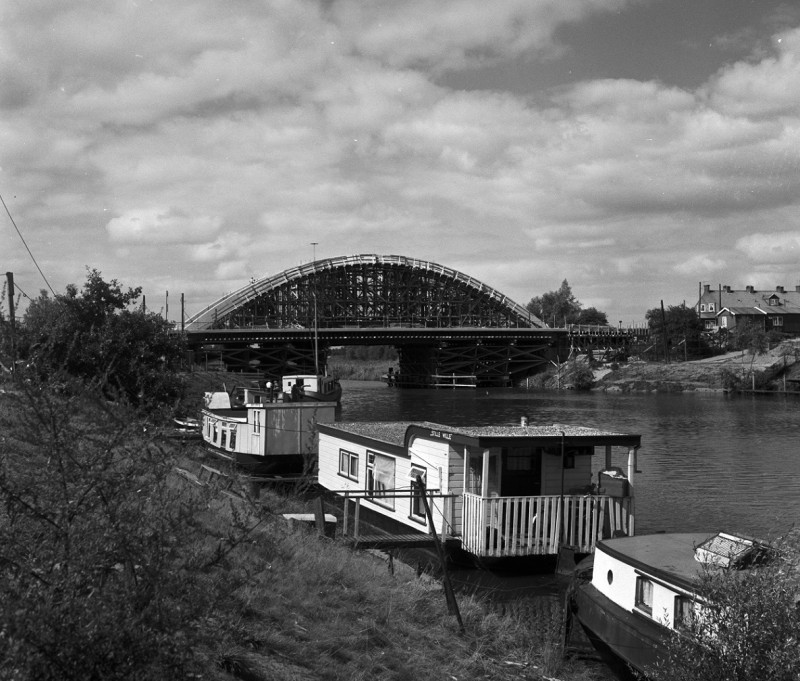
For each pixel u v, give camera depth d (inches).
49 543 206.2
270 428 1215.6
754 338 4781.0
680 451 1911.9
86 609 195.3
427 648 434.3
